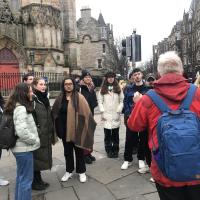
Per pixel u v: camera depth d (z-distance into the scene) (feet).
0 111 21.53
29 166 17.03
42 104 19.89
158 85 11.16
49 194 19.88
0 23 104.01
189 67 197.16
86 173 23.26
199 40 192.44
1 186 21.70
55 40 115.65
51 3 114.83
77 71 127.95
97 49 186.60
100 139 35.50
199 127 10.50
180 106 10.85
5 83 87.86
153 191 19.60
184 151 9.89
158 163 10.68
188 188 10.55
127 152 23.76
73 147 22.20
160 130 10.50
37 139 17.10
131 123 11.75
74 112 21.16
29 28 109.60
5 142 16.44
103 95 26.96
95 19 188.55
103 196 19.22
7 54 104.94
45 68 110.52
